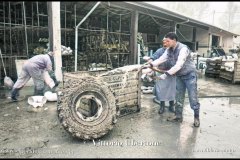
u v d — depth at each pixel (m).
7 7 9.12
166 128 4.40
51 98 6.10
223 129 4.43
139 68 5.25
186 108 5.86
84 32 11.16
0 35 9.04
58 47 8.35
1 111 5.35
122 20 13.53
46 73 6.28
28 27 8.64
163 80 5.12
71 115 3.73
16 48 9.25
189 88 4.41
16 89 6.09
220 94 7.71
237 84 9.89
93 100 4.16
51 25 8.22
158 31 17.31
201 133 4.18
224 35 21.02
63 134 4.06
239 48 18.08
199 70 13.94
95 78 4.21
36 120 4.77
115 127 4.41
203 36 17.77
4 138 3.88
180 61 4.20
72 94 3.82
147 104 6.09
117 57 11.35
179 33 17.86
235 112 5.65
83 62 10.30
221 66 11.40
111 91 4.12
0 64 8.65
